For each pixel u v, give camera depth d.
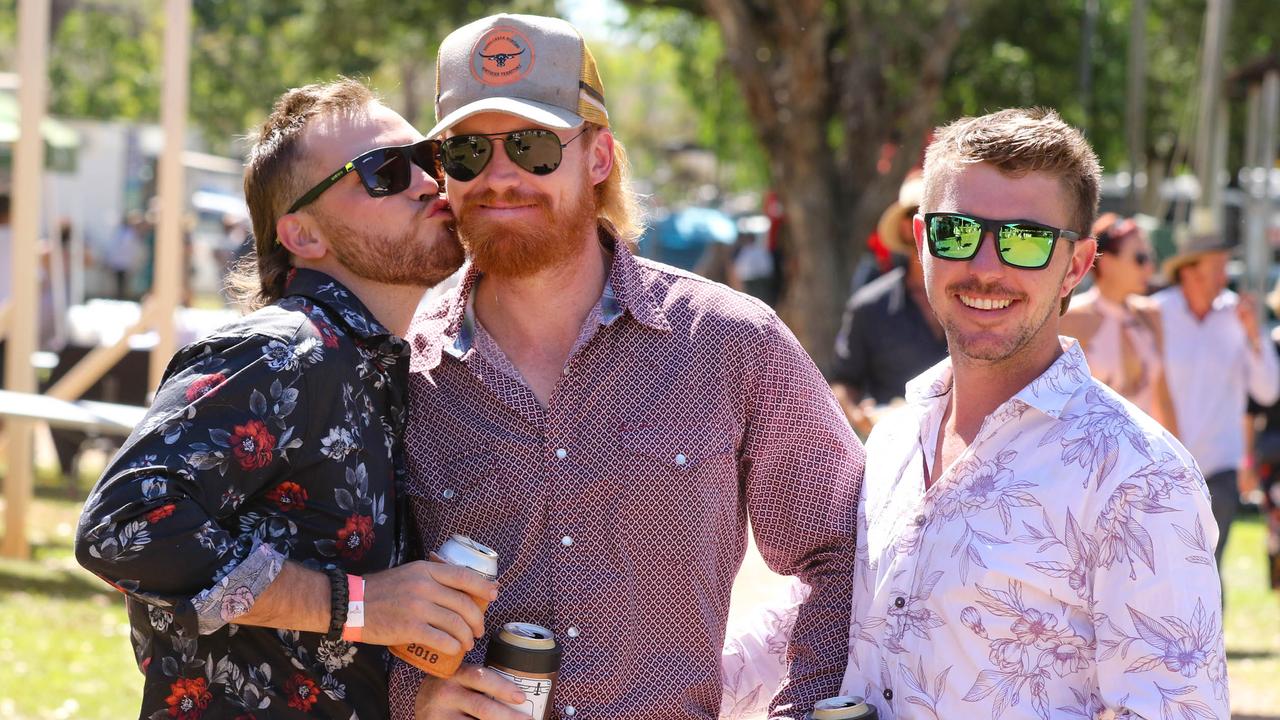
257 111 27.64
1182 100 20.14
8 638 5.87
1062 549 2.13
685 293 2.53
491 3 17.17
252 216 2.54
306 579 2.13
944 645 2.21
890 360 5.09
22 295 7.57
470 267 2.55
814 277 13.98
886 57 14.38
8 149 10.59
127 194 20.16
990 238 2.22
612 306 2.47
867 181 14.27
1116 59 19.77
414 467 2.46
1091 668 2.13
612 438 2.41
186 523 2.04
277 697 2.23
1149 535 2.06
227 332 2.21
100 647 5.90
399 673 2.35
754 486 2.58
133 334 7.90
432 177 2.49
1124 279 5.92
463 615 2.19
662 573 2.41
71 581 7.12
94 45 29.14
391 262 2.42
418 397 2.47
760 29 14.65
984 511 2.21
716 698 2.49
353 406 2.29
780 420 2.52
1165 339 6.38
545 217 2.40
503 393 2.42
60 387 7.79
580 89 2.47
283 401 2.18
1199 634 2.04
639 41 23.31
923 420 2.43
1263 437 7.47
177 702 2.23
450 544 2.23
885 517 2.43
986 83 18.81
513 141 2.38
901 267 5.22
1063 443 2.18
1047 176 2.23
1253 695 5.71
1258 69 11.70
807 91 13.88
